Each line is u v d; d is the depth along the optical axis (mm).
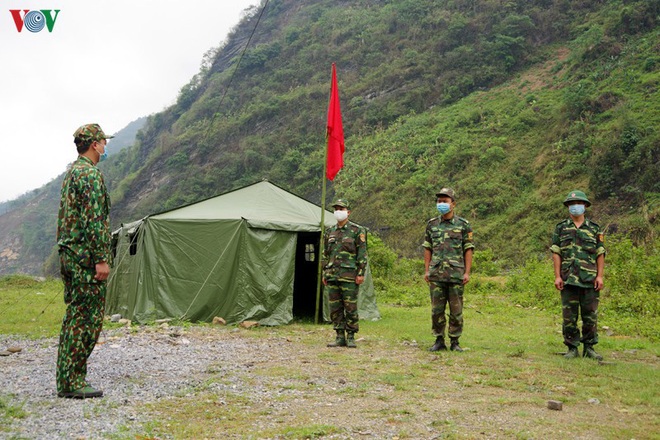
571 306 6371
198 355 6270
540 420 3895
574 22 67938
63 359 4293
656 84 44188
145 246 9484
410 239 44406
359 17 96062
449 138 54250
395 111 68938
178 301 9375
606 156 38312
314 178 68250
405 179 52125
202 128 92312
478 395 4609
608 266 13195
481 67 68000
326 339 7828
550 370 5609
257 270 9438
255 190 10852
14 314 11023
